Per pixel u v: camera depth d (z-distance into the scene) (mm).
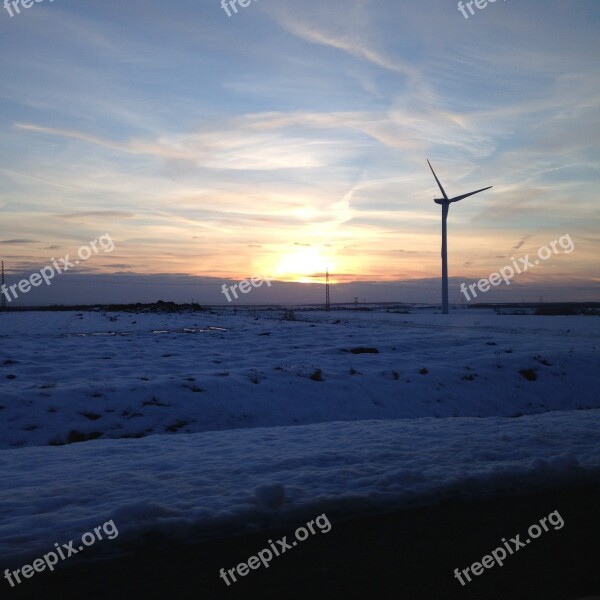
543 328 40906
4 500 6230
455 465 7789
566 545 5406
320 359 20875
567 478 7332
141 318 45188
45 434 12766
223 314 58406
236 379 16438
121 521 5508
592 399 19250
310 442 9828
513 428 10852
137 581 4641
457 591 4539
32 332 31047
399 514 6121
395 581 4691
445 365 19984
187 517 5715
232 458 8461
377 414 16234
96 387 14672
